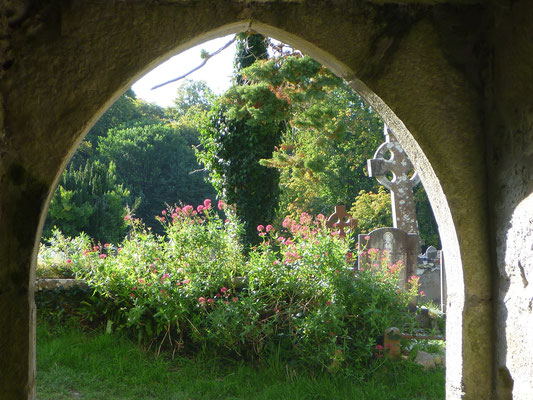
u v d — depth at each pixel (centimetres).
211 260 580
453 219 244
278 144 875
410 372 499
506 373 230
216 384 470
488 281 243
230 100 700
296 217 1984
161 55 220
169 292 548
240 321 524
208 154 898
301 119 657
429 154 243
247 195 859
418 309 686
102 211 2075
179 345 537
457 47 245
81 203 2033
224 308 527
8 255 204
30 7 211
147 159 3042
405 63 242
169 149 3136
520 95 217
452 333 254
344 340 502
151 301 540
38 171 209
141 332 542
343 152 2303
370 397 451
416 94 242
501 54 231
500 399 235
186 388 466
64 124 211
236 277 573
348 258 583
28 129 209
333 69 257
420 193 2138
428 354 537
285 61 608
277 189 888
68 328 557
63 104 212
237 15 227
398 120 246
